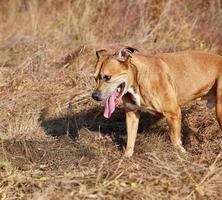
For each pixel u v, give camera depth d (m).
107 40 15.34
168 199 8.02
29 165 9.32
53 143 10.17
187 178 8.50
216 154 9.55
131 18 15.98
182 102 9.77
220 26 15.12
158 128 10.72
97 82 9.20
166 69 9.43
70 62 13.79
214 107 10.02
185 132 10.61
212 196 8.12
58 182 8.52
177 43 14.71
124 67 9.12
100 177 8.62
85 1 17.00
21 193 8.33
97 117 11.38
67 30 16.12
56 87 12.58
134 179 8.50
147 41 15.01
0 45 15.43
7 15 18.33
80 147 10.00
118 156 9.71
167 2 15.87
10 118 11.40
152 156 9.34
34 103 11.91
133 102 9.44
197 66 9.64
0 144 9.89
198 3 16.11
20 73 13.38
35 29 16.36
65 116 11.36
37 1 17.95
